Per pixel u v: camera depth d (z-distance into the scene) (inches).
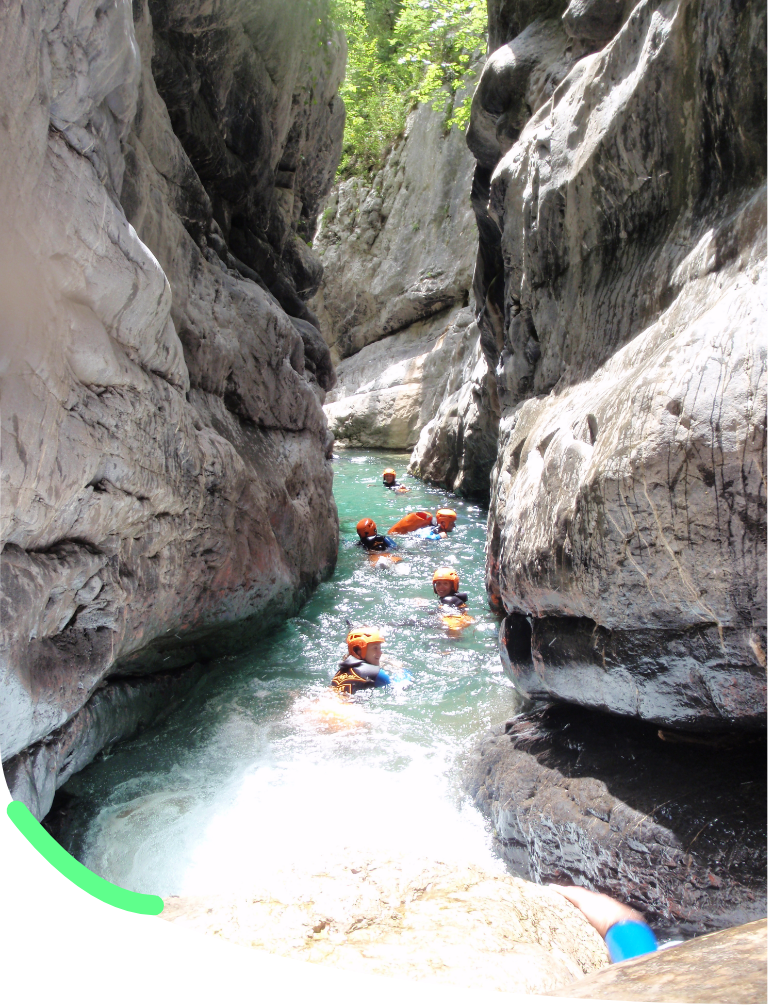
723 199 115.3
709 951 34.2
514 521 144.6
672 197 131.3
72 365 116.2
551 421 155.3
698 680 100.0
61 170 109.3
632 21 144.0
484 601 288.0
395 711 186.4
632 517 97.0
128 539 148.9
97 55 114.3
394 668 213.9
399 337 831.7
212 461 182.9
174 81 230.7
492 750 142.9
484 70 259.9
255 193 306.2
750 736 106.3
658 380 96.0
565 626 124.5
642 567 98.3
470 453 493.0
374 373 816.9
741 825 95.0
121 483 137.2
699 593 93.2
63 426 112.2
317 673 212.2
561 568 116.1
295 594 262.5
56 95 108.1
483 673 212.1
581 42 206.8
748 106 106.0
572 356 166.4
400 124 847.7
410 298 792.3
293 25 293.4
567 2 239.6
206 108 253.4
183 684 195.6
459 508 481.1
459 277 746.8
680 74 123.3
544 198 176.9
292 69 303.4
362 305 876.0
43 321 105.1
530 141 204.5
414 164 820.0
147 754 162.6
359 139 869.2
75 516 124.5
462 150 749.9
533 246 187.0
